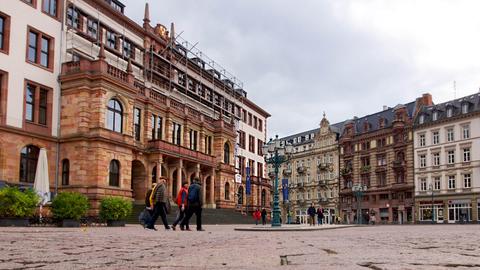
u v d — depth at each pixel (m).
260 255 6.38
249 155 74.25
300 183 107.00
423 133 77.31
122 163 38.31
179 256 6.21
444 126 74.19
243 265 4.94
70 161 36.22
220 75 69.69
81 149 35.91
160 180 20.44
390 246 8.78
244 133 73.12
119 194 37.47
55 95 36.94
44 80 36.22
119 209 29.30
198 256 6.22
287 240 11.59
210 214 46.34
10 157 33.16
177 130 49.72
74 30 39.22
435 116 76.06
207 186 54.28
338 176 95.81
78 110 36.53
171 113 47.88
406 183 78.88
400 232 20.73
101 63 36.97
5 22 33.72
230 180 58.78
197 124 53.28
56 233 14.35
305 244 9.55
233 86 71.06
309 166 106.44
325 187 100.00
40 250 7.08
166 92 52.19
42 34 36.53
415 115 79.75
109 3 46.75
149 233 15.66
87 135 36.09
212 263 5.21
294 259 5.64
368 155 87.81
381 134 84.88
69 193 26.28
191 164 49.94
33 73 35.38
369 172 86.81
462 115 71.25
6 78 33.28
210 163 52.19
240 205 63.88
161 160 43.59
